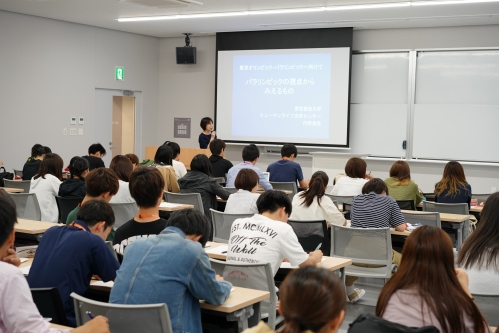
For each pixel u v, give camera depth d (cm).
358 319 206
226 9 917
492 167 994
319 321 149
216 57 1191
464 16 920
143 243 276
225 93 1190
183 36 1246
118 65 1185
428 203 632
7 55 988
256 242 358
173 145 815
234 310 280
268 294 305
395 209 508
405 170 646
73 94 1101
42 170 608
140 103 1249
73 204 555
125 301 262
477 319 220
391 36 1054
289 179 787
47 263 287
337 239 494
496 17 922
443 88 1020
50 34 1051
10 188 693
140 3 868
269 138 1156
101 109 1167
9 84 995
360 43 1082
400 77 1051
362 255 487
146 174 340
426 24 1001
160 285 262
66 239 290
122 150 1222
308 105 1114
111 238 412
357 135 1092
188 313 267
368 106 1077
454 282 222
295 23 1044
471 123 1002
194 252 267
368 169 1087
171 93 1274
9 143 1002
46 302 268
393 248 577
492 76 984
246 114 1173
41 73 1042
